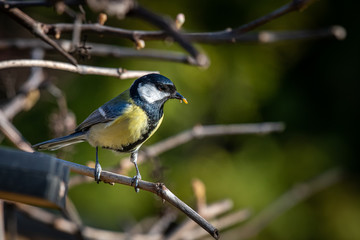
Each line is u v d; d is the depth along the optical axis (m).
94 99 11.03
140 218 11.30
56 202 4.16
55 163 4.14
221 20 11.93
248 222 11.49
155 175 7.37
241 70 11.97
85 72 5.65
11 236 6.88
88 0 4.37
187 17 11.61
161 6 11.23
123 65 11.09
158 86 7.01
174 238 7.13
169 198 4.88
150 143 11.39
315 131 12.77
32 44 7.71
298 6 5.38
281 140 12.60
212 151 12.47
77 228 7.34
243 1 11.85
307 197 12.25
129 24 10.93
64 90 11.02
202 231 7.55
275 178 12.29
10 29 12.09
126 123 6.66
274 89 12.45
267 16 5.62
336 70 12.87
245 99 12.15
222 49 11.77
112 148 6.89
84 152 10.52
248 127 7.90
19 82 9.38
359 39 12.59
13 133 6.33
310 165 12.38
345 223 12.41
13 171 4.04
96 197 11.21
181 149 12.22
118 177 5.44
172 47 11.12
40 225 9.39
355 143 12.69
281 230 12.05
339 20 12.70
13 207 6.93
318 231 12.42
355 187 12.55
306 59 13.02
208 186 11.91
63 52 5.22
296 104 12.71
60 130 7.18
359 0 12.55
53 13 10.62
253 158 12.42
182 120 11.65
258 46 12.03
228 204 7.51
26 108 7.60
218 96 11.97
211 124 12.09
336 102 12.84
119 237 7.79
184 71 11.36
